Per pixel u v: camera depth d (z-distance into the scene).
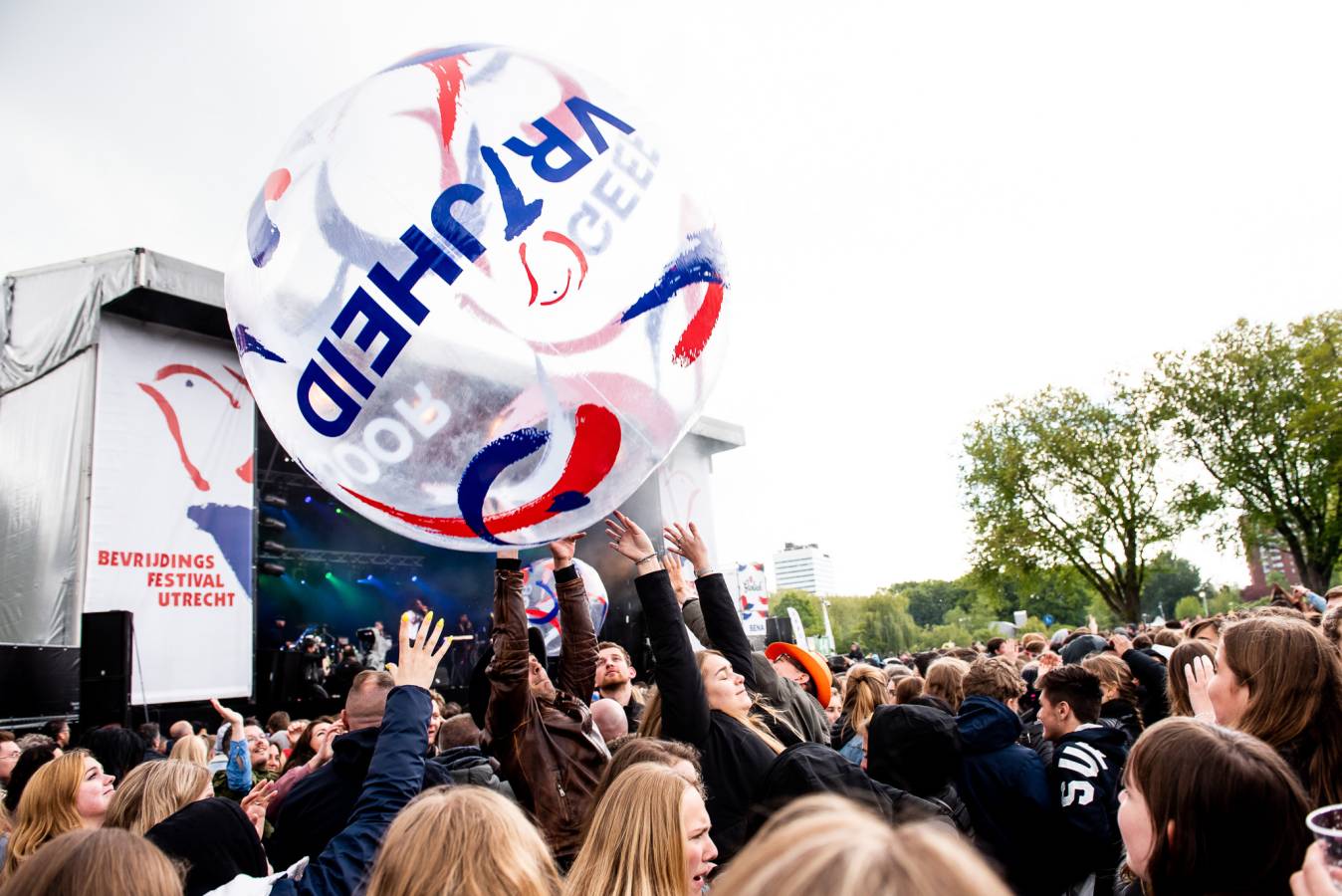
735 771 2.76
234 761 4.25
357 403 1.83
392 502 1.95
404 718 2.28
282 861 2.68
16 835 2.85
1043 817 3.11
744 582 18.00
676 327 2.03
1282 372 26.02
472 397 1.82
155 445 11.27
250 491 12.03
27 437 11.59
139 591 10.78
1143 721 4.43
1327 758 1.99
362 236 1.80
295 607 16.97
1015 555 30.17
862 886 0.59
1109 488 28.62
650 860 1.78
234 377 12.22
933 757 2.86
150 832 2.32
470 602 18.69
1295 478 26.02
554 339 1.83
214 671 11.23
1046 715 3.56
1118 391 29.03
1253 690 2.12
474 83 1.95
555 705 3.06
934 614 104.69
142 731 6.92
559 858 2.68
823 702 4.33
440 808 1.55
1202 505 27.31
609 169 1.97
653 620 2.88
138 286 10.66
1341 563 25.80
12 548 11.39
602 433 1.92
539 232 1.83
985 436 31.02
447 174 1.83
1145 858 1.60
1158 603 74.50
